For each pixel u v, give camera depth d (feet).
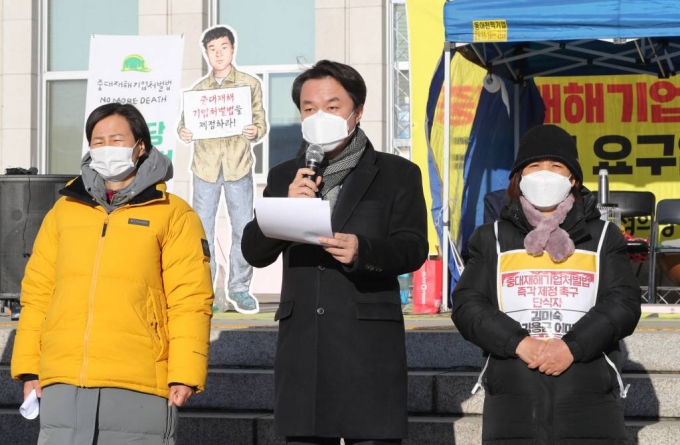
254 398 24.47
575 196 16.25
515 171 16.30
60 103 48.91
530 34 30.86
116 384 15.85
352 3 45.09
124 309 16.03
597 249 16.05
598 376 15.62
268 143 46.85
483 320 15.85
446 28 31.50
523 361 15.70
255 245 16.19
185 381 16.11
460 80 36.32
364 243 15.14
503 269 16.15
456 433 22.56
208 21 47.21
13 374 16.65
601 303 15.83
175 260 16.53
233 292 34.01
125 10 48.29
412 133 37.81
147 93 35.73
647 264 39.93
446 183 33.40
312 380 15.67
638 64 40.57
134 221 16.35
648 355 24.54
